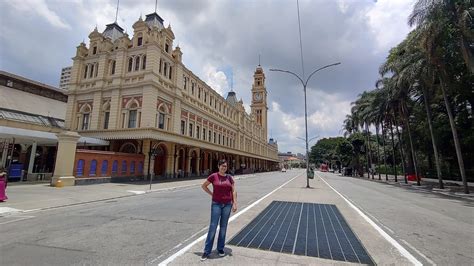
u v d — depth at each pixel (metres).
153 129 24.41
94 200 12.71
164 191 18.06
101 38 31.70
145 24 28.70
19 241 5.88
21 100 30.62
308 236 6.56
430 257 5.29
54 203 11.22
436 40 19.89
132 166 24.72
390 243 6.17
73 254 5.04
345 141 65.19
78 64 31.06
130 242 5.88
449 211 11.50
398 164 64.56
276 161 108.94
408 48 24.27
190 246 5.60
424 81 22.84
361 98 50.53
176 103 30.30
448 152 31.52
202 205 11.47
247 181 30.89
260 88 92.31
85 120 29.72
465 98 26.39
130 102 27.00
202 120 38.56
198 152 37.06
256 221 8.23
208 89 40.94
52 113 33.59
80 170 19.72
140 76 27.20
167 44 30.47
